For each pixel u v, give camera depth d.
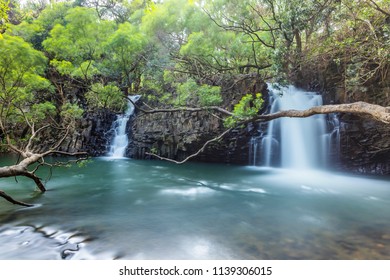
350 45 8.89
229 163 14.48
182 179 10.59
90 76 12.80
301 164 12.30
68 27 9.55
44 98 16.88
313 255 3.89
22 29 13.10
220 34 10.09
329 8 8.20
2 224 5.12
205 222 5.45
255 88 12.31
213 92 10.67
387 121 4.30
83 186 9.09
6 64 7.76
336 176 10.90
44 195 7.57
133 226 5.16
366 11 7.75
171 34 10.89
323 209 6.43
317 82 12.48
